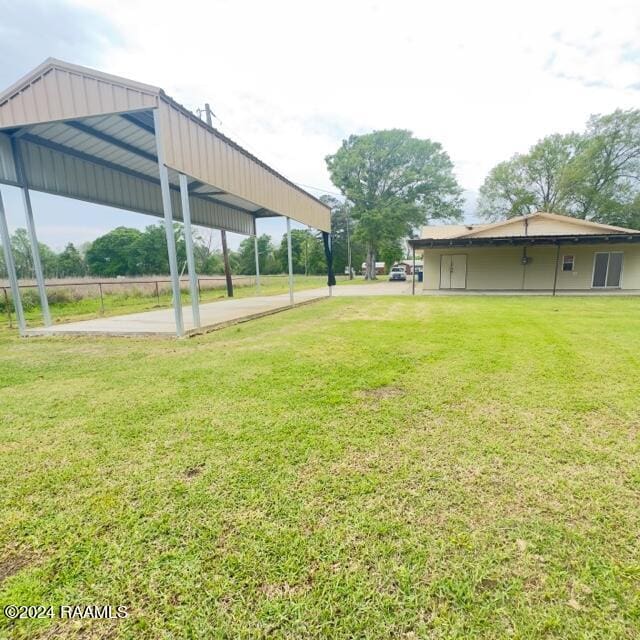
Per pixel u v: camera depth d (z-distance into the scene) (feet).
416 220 94.99
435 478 6.07
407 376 11.67
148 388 10.99
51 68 17.51
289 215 34.30
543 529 4.87
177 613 3.76
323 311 30.78
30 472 6.44
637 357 13.78
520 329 20.12
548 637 3.47
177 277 18.92
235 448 7.16
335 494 5.66
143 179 31.09
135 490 5.86
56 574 4.26
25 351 16.81
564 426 7.97
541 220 52.90
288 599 3.89
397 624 3.62
